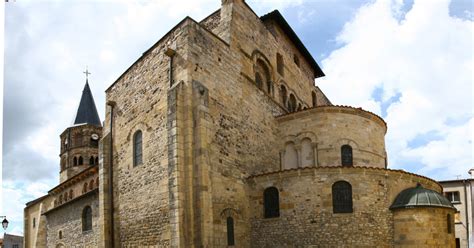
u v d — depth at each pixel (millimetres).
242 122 28578
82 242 38500
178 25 26375
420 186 26203
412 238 24438
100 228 30000
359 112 32031
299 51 42188
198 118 24344
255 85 31078
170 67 26266
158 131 26453
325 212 24766
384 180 25781
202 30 26875
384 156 33594
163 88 26750
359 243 24203
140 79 29422
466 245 48594
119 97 31766
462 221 49375
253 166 28766
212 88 26484
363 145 31531
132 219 27547
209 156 24375
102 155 31234
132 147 28969
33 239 54812
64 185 46281
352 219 24484
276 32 37156
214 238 23719
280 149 32438
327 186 25078
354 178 25094
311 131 31594
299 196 25469
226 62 28406
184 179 23688
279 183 26219
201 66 26062
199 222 23000
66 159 66750
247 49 31281
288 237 25281
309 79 44406
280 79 36094
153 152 26562
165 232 24344
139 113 28891
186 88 24781
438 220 24922
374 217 24781
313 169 25422
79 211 39938
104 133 32625
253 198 27016
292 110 38125
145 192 26672
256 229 26469
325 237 24500
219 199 24703
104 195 30359
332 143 31016
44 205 52062
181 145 24047
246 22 31938
